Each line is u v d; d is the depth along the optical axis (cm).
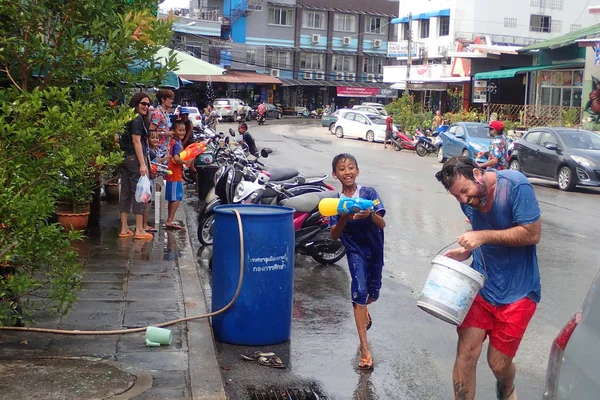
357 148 3088
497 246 414
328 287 816
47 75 539
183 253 872
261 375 535
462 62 3891
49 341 548
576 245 1070
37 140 468
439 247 1030
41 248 498
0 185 452
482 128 2395
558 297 772
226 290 593
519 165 2000
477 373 556
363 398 500
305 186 952
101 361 507
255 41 6488
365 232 556
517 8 4444
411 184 1797
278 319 600
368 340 628
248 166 1002
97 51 552
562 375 270
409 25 4225
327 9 6712
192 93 6034
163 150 1028
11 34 538
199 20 5984
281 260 594
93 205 1024
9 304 520
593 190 1848
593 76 3025
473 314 420
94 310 632
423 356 590
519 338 416
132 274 763
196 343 559
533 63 3588
